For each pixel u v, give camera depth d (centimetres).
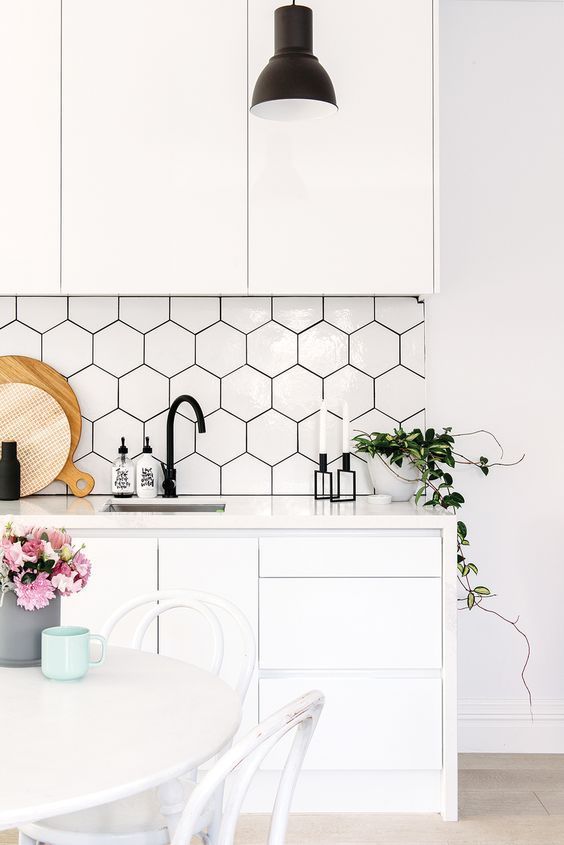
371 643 257
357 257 276
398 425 315
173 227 275
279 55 238
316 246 276
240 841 240
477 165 318
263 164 275
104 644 160
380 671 258
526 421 319
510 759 308
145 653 175
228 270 276
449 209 318
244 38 274
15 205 274
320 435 300
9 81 273
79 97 274
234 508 276
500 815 259
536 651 319
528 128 318
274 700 256
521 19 318
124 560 257
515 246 318
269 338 314
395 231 276
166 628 256
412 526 256
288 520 256
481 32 318
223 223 275
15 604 161
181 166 275
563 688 318
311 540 257
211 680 155
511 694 318
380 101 275
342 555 257
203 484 314
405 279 276
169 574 257
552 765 302
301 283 276
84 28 274
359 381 314
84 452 313
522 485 319
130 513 263
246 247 276
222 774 116
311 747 256
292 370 314
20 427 307
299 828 250
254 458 314
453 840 243
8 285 275
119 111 274
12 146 274
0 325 312
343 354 314
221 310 313
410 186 276
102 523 256
